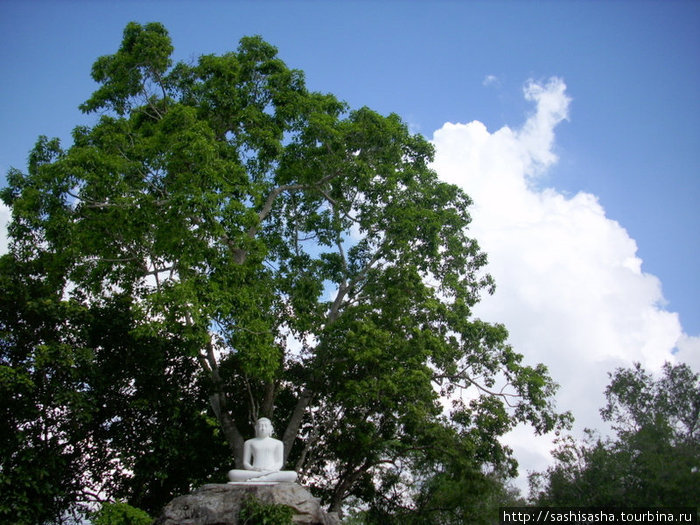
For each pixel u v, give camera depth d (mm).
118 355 21750
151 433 21469
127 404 21422
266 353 19062
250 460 16656
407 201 24328
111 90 22562
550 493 29844
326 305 23922
